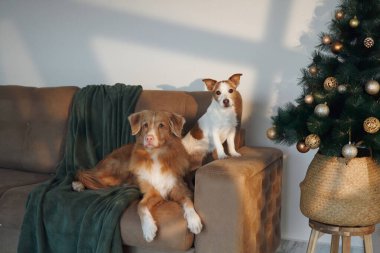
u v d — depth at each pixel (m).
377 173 1.98
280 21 2.74
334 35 2.05
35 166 2.93
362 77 1.83
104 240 1.97
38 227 2.21
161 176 2.21
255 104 2.86
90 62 3.34
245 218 1.94
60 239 2.17
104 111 2.80
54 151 2.91
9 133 3.03
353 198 1.94
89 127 2.81
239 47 2.87
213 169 1.94
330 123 1.93
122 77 3.25
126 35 3.19
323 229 2.03
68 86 3.10
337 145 1.94
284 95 2.79
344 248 2.08
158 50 3.11
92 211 2.09
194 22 2.97
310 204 2.05
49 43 3.46
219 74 2.94
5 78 3.67
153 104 2.70
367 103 1.81
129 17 3.16
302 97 2.13
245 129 2.89
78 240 2.09
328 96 1.93
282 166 2.70
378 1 1.87
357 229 1.98
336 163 1.98
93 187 2.40
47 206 2.23
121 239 2.02
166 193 2.21
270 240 2.44
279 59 2.77
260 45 2.81
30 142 2.96
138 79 3.20
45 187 2.35
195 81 3.02
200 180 1.94
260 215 2.21
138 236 1.98
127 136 2.69
